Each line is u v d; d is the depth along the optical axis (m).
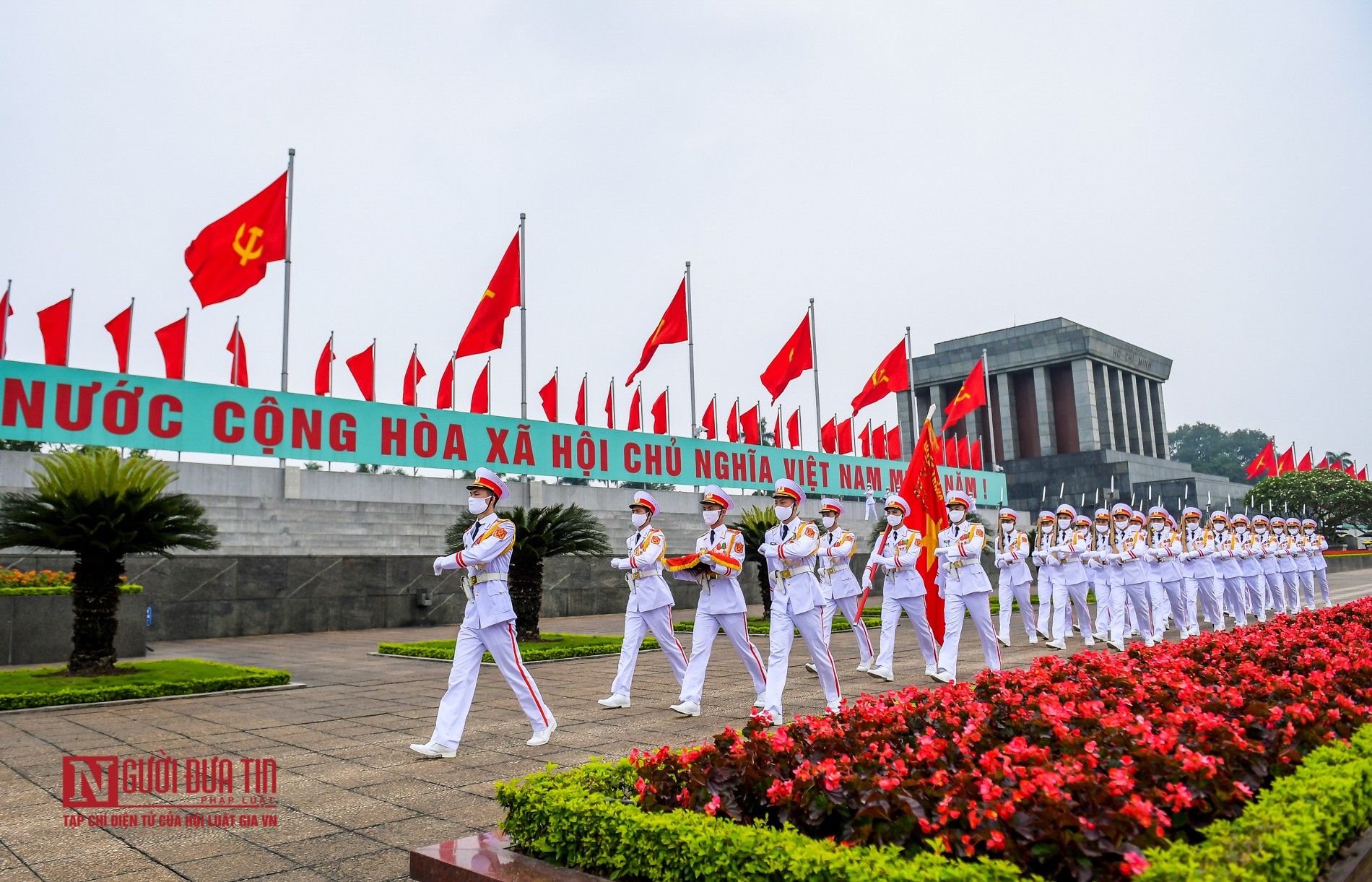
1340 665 7.53
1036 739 5.21
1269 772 4.59
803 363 31.47
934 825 3.77
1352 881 3.82
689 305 28.52
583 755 7.45
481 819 5.65
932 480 12.03
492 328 23.88
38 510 12.23
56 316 24.30
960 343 72.19
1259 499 60.62
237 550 21.91
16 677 12.13
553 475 26.38
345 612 21.17
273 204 20.62
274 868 4.80
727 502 9.52
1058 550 16.61
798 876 3.46
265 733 8.57
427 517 25.23
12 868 4.82
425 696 10.81
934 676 11.77
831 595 10.15
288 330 22.16
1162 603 16.97
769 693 8.84
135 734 8.60
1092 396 65.88
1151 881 3.11
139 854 5.04
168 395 20.53
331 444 22.47
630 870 3.95
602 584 25.91
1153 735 4.88
